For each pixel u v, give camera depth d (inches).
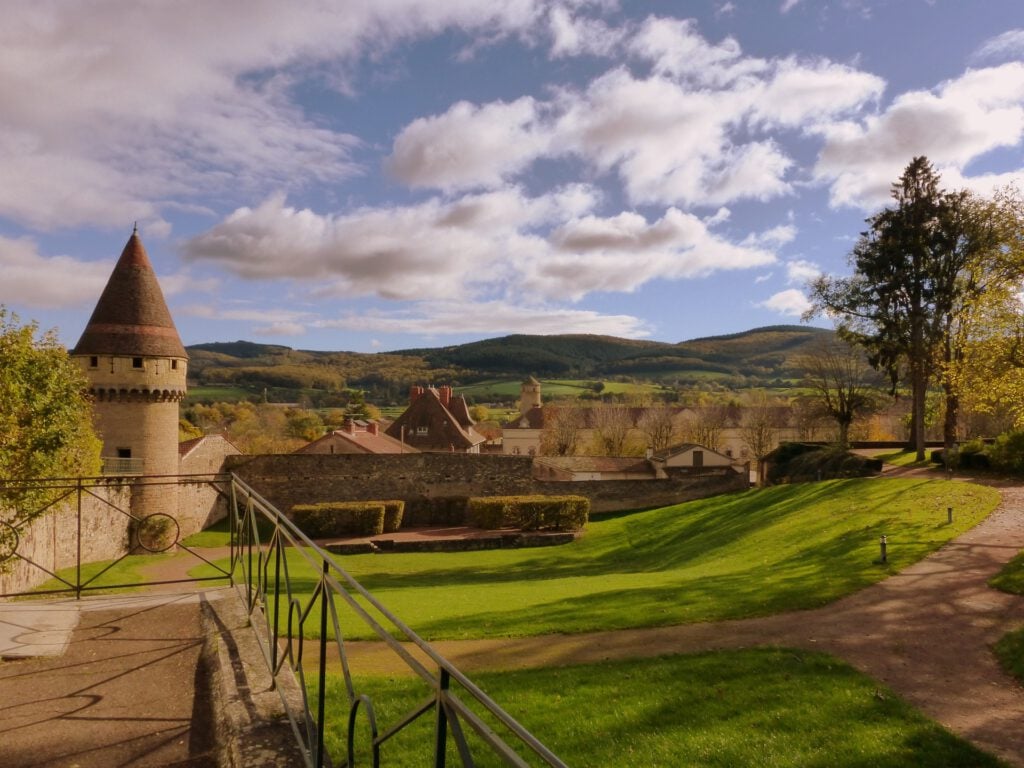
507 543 1413.6
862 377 1863.9
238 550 301.6
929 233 1418.6
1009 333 837.2
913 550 724.7
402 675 377.4
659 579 791.7
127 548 1168.8
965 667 411.2
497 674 398.0
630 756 288.4
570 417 3186.5
